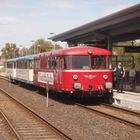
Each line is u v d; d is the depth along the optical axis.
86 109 19.67
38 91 32.59
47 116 17.20
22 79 37.91
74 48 21.83
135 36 32.91
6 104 22.70
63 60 21.84
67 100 24.78
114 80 26.08
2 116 16.97
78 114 17.84
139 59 55.59
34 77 31.00
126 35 32.50
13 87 38.94
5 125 14.70
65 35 36.44
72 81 21.45
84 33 31.52
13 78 44.09
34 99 25.62
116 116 16.47
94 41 38.28
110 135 12.70
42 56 27.56
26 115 17.66
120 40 37.16
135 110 19.12
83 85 21.55
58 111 19.00
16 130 13.61
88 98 24.83
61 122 15.44
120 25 26.48
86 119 16.27
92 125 14.72
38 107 20.84
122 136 12.54
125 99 20.75
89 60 21.69
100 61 21.94
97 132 13.23
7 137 12.39
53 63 24.08
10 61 47.72
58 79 22.86
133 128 14.02
